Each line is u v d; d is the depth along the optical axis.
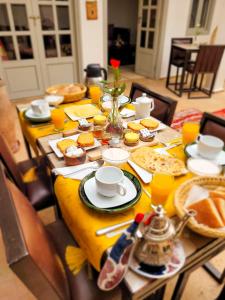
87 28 3.84
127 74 5.52
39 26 3.59
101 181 0.80
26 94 3.97
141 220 0.58
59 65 4.03
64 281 0.72
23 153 2.48
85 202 0.81
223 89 4.48
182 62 4.11
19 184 1.25
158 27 4.72
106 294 0.83
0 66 3.57
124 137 1.23
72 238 1.04
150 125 1.35
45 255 0.60
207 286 1.29
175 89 4.44
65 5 3.59
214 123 1.32
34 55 3.76
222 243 0.76
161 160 1.05
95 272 0.88
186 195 0.81
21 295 1.24
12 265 0.48
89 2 3.64
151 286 0.61
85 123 1.35
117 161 0.99
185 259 0.65
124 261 0.56
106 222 0.76
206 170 0.97
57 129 1.34
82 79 4.23
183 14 4.81
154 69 5.14
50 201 1.32
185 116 3.36
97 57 4.19
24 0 3.32
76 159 1.01
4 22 3.37
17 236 0.52
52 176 1.12
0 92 2.32
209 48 3.55
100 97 1.71
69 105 1.68
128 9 6.33
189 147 1.14
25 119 1.46
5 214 0.58
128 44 6.20
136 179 0.91
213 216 0.72
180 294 0.94
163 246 0.59
